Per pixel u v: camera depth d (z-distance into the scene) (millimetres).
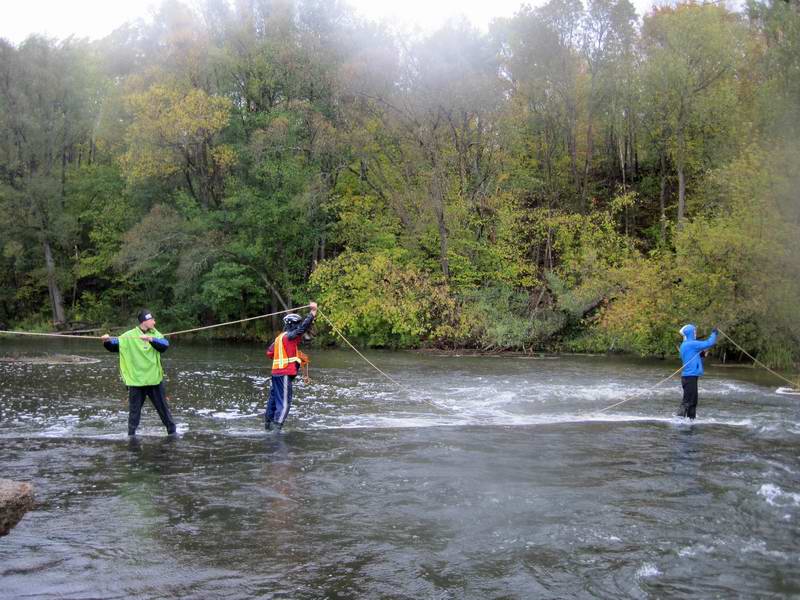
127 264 36344
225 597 5035
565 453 9930
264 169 33688
